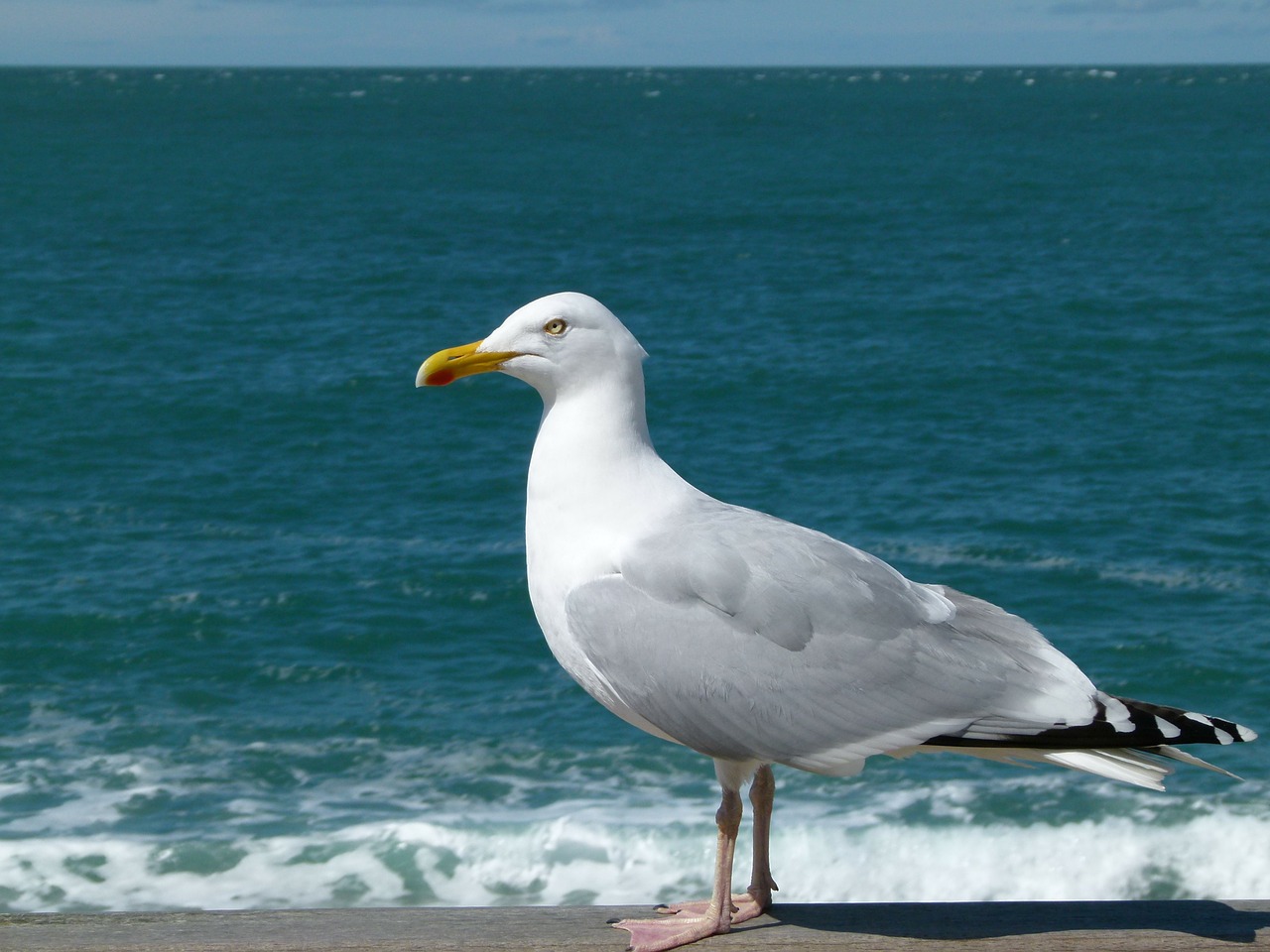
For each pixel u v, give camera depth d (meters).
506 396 26.84
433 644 15.45
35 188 71.62
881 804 11.42
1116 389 27.70
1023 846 10.85
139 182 75.94
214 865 10.68
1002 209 63.53
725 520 4.27
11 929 3.95
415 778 12.19
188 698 13.97
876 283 42.56
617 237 54.91
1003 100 196.25
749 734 4.08
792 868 10.64
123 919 4.03
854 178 81.25
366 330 34.94
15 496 20.91
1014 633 4.23
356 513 20.23
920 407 26.27
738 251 50.53
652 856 10.73
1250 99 191.88
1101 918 4.01
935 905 4.19
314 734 13.12
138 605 16.33
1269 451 22.81
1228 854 10.76
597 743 12.80
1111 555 17.70
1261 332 33.28
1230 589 16.45
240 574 17.44
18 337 33.03
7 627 15.59
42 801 11.68
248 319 36.19
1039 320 35.47
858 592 4.12
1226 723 3.67
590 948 3.93
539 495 4.33
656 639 4.13
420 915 4.12
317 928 3.97
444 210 64.50
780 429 24.62
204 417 25.55
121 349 31.91
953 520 19.25
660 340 33.34
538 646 15.38
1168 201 65.56
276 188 73.88
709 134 125.38
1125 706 3.82
